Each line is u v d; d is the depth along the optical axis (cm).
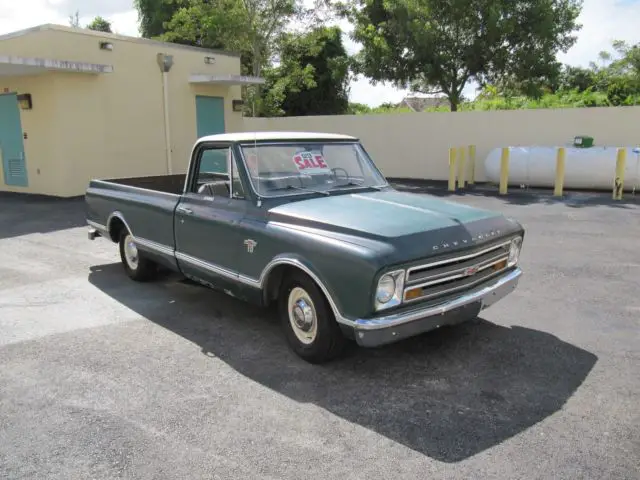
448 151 1745
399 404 361
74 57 1302
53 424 340
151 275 643
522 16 1772
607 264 699
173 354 444
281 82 2362
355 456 304
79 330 496
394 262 354
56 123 1294
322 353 408
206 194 509
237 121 1773
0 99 1423
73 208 1177
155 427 336
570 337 468
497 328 490
